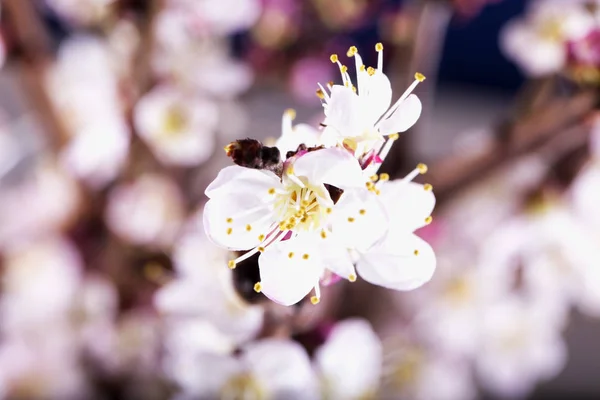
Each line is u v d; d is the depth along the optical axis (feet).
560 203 0.84
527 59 0.79
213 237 0.51
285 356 0.64
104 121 0.86
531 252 0.90
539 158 0.83
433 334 0.96
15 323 0.90
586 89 0.71
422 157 0.84
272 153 0.50
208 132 0.90
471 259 0.95
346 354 0.66
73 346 0.90
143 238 0.88
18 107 1.21
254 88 1.05
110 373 0.91
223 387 0.65
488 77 1.85
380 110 0.52
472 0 0.85
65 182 0.93
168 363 0.79
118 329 0.88
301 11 0.97
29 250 0.91
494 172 0.79
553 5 0.79
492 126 0.81
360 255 0.53
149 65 0.86
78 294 0.89
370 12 0.93
